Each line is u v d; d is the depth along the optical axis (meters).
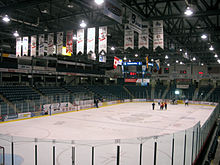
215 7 14.77
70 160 11.57
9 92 33.41
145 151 12.59
